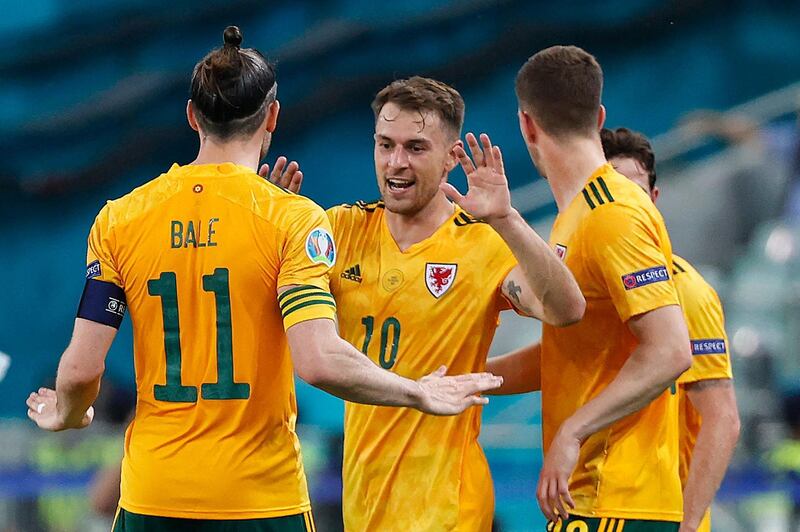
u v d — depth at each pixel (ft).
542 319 46.42
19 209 133.08
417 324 49.49
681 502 49.44
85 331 42.68
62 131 133.08
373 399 40.83
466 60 131.13
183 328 42.39
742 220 132.05
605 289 47.65
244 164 43.50
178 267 42.34
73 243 132.87
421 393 41.39
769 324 124.16
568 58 48.93
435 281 49.49
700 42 133.80
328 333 40.57
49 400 46.39
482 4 131.03
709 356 52.85
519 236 43.04
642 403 45.88
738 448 100.42
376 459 49.60
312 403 114.42
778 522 88.74
